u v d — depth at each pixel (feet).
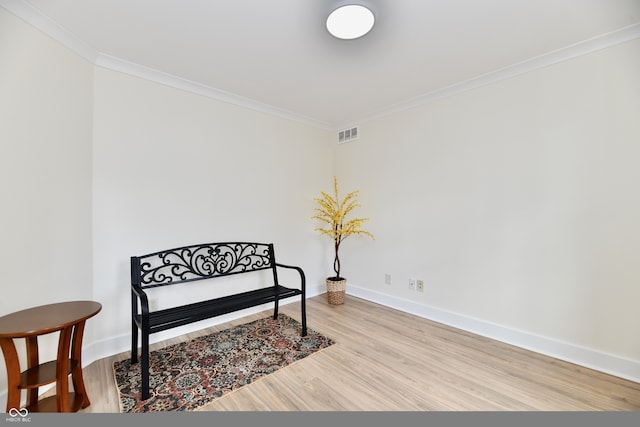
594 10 5.12
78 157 6.22
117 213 6.98
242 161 9.47
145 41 6.16
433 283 9.11
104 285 6.81
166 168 7.79
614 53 5.87
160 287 7.66
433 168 9.07
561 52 6.46
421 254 9.43
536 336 6.97
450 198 8.64
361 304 10.73
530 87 7.03
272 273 10.28
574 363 6.40
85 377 5.96
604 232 6.06
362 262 11.50
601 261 6.09
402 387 5.57
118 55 6.72
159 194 7.66
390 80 8.04
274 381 5.76
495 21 5.47
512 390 5.47
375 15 5.20
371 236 11.08
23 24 5.03
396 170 10.16
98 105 6.70
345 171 12.15
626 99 5.76
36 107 5.31
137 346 6.59
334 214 11.30
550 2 4.94
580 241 6.35
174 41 6.16
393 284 10.31
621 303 5.86
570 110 6.45
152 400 5.16
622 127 5.81
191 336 7.91
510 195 7.39
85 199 6.41
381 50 6.51
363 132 11.35
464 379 5.84
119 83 7.00
